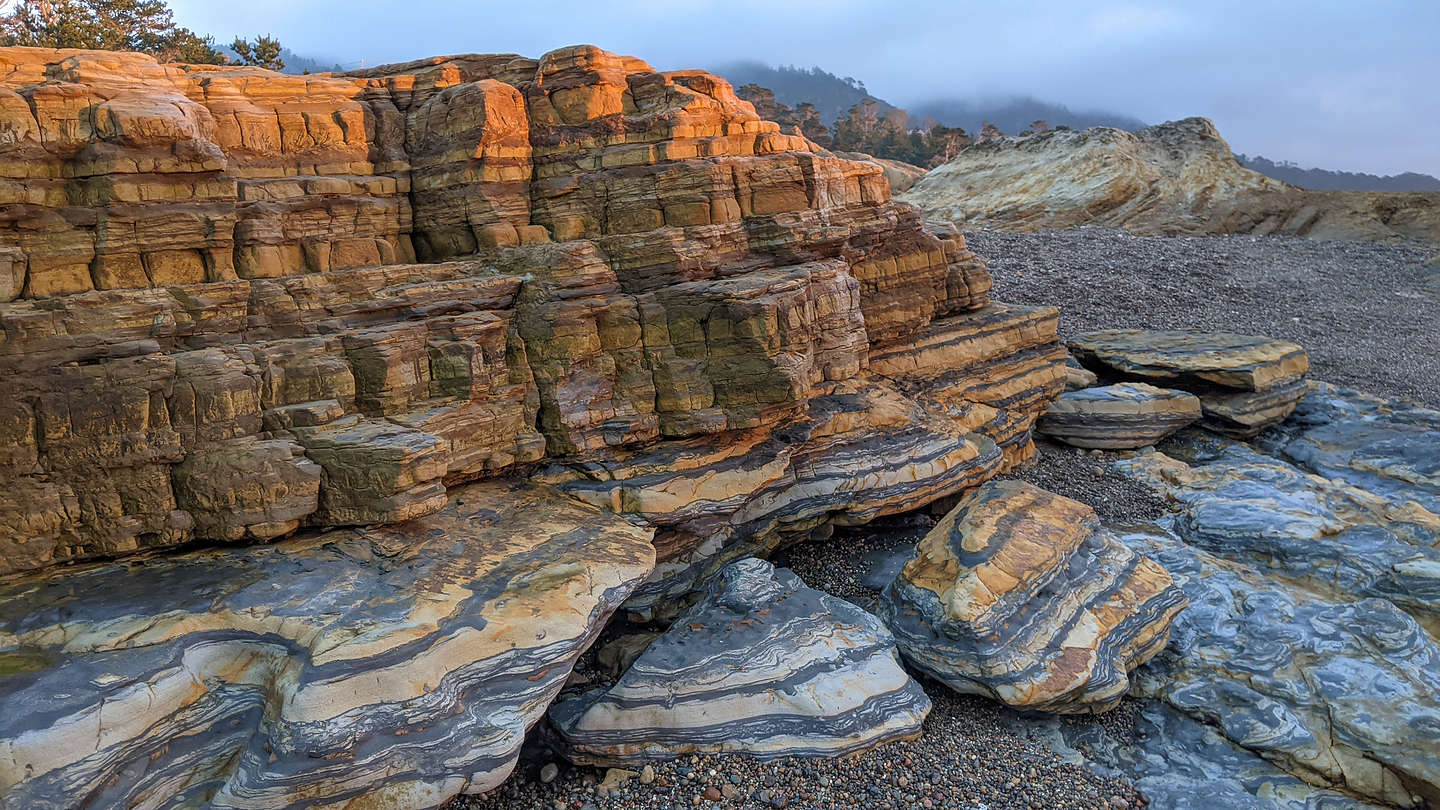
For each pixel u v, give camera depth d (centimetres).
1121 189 3772
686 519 980
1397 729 850
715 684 838
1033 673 873
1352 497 1291
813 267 1120
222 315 830
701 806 770
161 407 775
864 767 812
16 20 2372
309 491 796
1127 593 998
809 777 799
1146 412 1541
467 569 788
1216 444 1592
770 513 1095
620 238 1030
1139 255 2875
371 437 816
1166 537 1234
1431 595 1048
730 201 1070
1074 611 950
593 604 785
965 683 896
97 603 702
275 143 938
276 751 621
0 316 715
